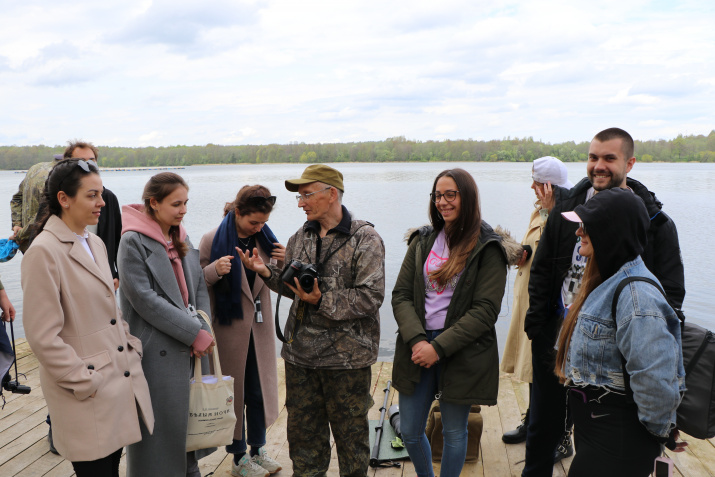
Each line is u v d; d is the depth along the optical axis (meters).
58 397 2.25
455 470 2.65
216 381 2.74
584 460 2.05
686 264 12.34
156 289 2.63
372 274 2.59
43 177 3.87
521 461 3.34
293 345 2.71
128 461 2.68
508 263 2.63
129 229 2.61
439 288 2.67
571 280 2.70
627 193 2.00
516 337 3.55
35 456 3.39
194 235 17.89
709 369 2.04
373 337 2.68
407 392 2.68
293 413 2.76
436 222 2.77
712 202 28.22
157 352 2.61
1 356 2.94
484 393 2.56
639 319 1.85
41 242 2.20
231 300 3.06
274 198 3.06
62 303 2.25
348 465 2.68
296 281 2.50
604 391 1.97
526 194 34.50
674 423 1.89
